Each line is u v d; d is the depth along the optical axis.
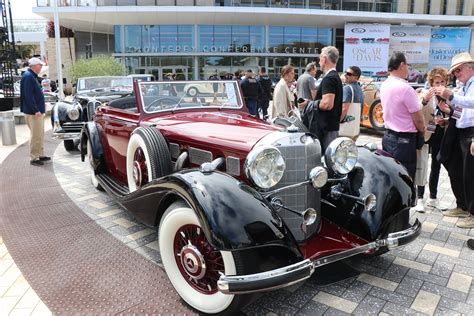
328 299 2.99
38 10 25.83
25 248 3.91
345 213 3.33
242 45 28.91
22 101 7.40
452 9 31.02
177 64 28.73
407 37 30.17
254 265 2.48
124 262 3.60
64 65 32.94
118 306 2.92
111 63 21.59
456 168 4.54
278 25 29.19
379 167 3.35
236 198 2.57
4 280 3.30
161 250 2.98
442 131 4.78
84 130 5.68
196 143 3.47
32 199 5.44
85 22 29.12
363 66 29.50
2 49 15.03
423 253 3.73
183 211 2.75
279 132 3.14
